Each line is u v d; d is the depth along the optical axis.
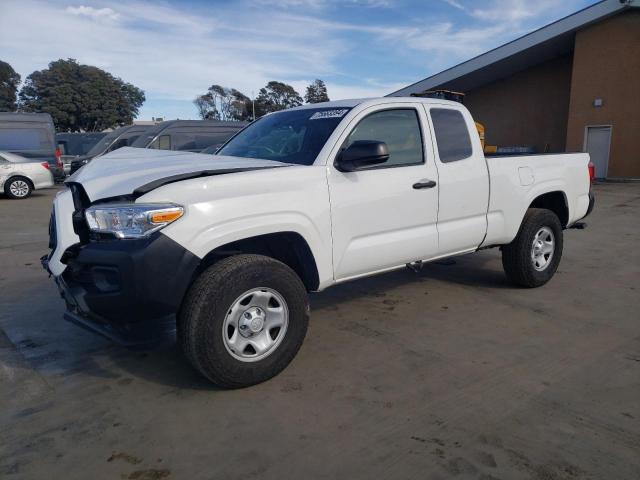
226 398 3.21
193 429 2.88
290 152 3.95
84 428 2.91
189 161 3.60
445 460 2.59
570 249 7.44
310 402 3.15
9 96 49.91
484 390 3.29
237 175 3.24
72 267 3.35
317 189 3.56
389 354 3.84
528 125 23.19
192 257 2.99
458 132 4.62
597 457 2.61
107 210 2.99
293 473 2.51
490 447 2.69
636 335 4.18
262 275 3.23
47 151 17.16
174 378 3.50
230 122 13.73
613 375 3.49
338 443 2.74
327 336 4.20
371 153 3.52
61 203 3.72
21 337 4.26
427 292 5.36
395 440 2.76
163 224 2.94
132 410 3.09
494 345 4.00
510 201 4.93
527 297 5.17
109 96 46.44
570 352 3.86
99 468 2.56
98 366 3.71
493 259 6.78
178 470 2.54
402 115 4.25
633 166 18.34
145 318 3.05
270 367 3.34
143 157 3.92
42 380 3.50
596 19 17.73
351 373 3.53
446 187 4.38
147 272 2.88
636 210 11.39
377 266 4.05
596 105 18.69
